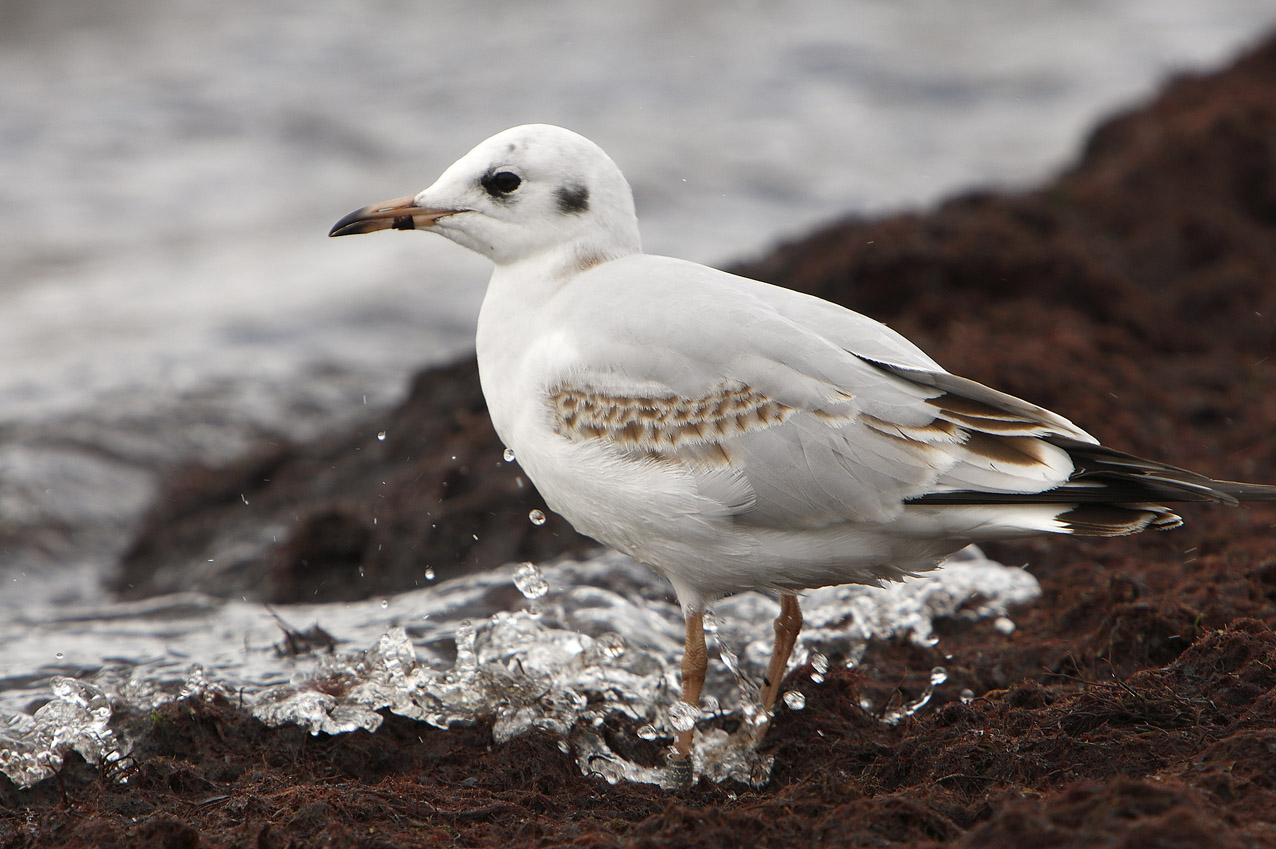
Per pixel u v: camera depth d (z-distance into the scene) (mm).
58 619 12047
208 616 11703
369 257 25188
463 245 8430
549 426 7699
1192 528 11469
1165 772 6246
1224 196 21438
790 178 29922
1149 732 6852
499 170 8125
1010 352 14508
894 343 7598
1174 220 20094
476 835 6504
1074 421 13344
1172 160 22172
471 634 8922
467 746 7988
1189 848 4988
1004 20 47531
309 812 6641
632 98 36062
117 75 35531
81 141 30594
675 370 7398
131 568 14773
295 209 27312
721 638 9000
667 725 8406
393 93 35312
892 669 9125
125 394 18906
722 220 26984
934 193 28922
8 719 8461
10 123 31484
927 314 15844
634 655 9180
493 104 34688
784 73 39438
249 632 10688
